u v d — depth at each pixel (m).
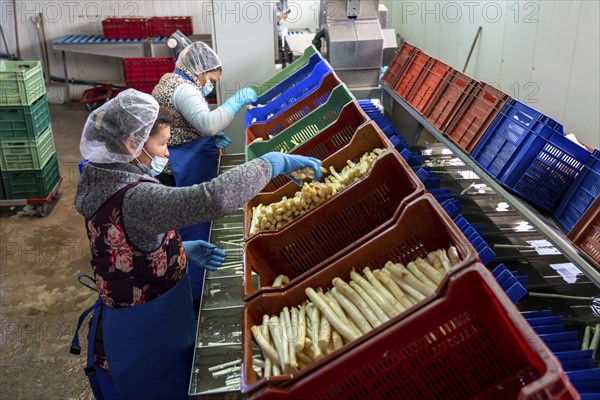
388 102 3.59
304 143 2.18
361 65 3.57
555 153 1.85
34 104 4.27
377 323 1.28
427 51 6.48
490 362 1.13
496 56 4.77
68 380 2.76
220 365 1.66
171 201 1.48
